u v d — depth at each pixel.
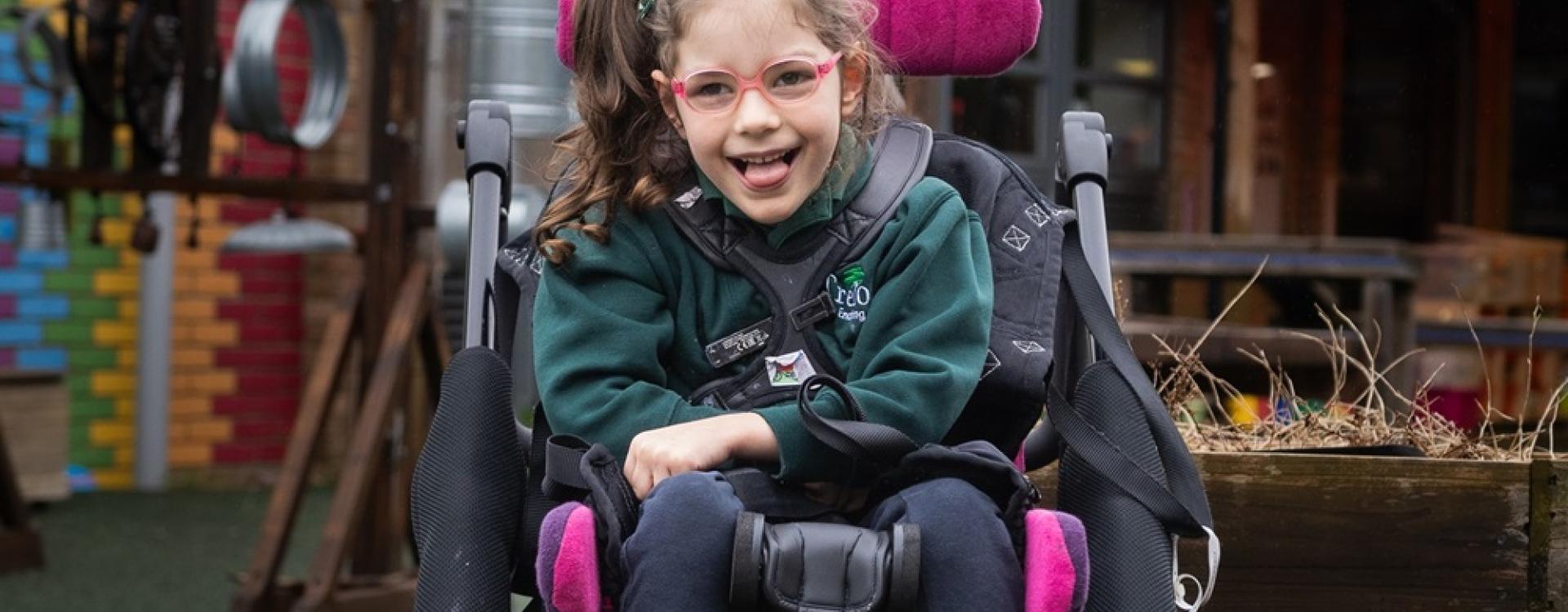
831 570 2.50
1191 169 10.36
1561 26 11.81
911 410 2.83
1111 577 2.80
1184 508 2.85
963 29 3.50
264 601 6.35
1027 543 2.57
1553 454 4.14
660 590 2.50
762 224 3.03
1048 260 3.11
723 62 2.88
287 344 11.04
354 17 10.80
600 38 3.10
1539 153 12.16
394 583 6.57
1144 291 8.01
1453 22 11.72
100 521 9.30
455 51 10.24
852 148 3.05
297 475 6.50
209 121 6.80
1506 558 3.83
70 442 10.50
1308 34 10.98
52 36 7.00
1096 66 9.98
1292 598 3.86
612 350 2.95
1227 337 6.16
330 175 10.80
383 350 6.47
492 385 2.98
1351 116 11.54
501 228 3.31
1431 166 11.73
